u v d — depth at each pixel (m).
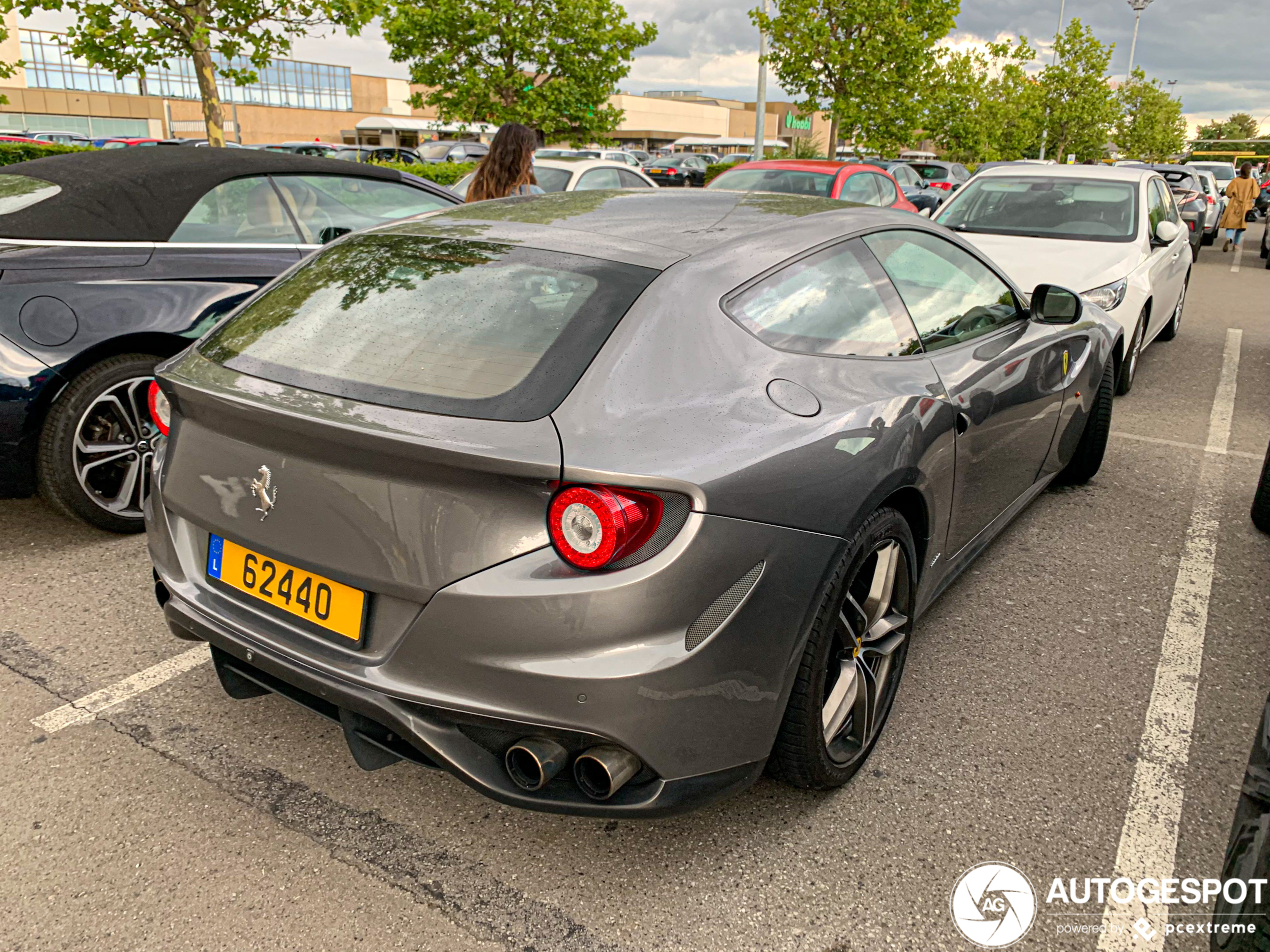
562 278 2.07
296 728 2.58
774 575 1.85
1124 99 57.84
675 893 2.01
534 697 1.71
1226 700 2.76
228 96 59.75
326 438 1.78
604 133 21.89
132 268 3.67
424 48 20.42
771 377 2.04
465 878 2.04
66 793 2.29
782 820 2.23
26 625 3.08
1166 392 6.56
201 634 2.13
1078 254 6.14
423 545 1.75
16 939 1.86
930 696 2.76
